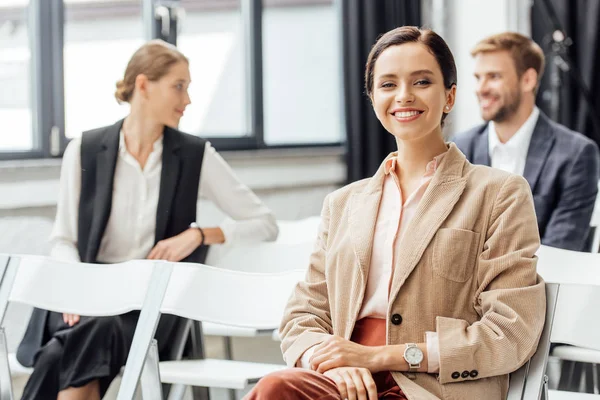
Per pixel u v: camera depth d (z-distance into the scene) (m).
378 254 2.24
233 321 2.65
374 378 2.16
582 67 6.62
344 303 2.26
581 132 6.55
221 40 5.97
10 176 4.52
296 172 6.07
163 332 3.09
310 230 3.83
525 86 3.80
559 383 3.11
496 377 2.12
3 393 2.91
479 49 3.84
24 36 4.82
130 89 3.35
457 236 2.15
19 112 4.80
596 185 3.71
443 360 2.04
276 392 1.98
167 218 3.36
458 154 2.27
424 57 2.24
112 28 5.27
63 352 2.97
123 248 3.35
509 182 2.19
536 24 6.71
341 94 6.48
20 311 4.32
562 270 2.89
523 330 2.06
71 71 5.07
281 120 6.41
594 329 2.12
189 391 3.89
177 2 5.60
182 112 3.39
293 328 2.30
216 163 3.51
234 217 3.56
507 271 2.11
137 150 3.37
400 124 2.24
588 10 6.58
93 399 2.98
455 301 2.15
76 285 2.88
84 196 3.35
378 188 2.31
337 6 6.54
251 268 3.27
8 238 4.50
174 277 2.71
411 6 6.50
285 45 6.42
